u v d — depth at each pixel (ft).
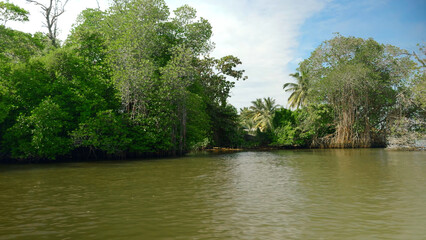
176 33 127.24
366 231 22.98
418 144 129.59
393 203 31.73
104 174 58.23
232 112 163.02
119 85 92.63
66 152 88.63
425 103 132.36
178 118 106.93
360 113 164.96
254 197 35.65
